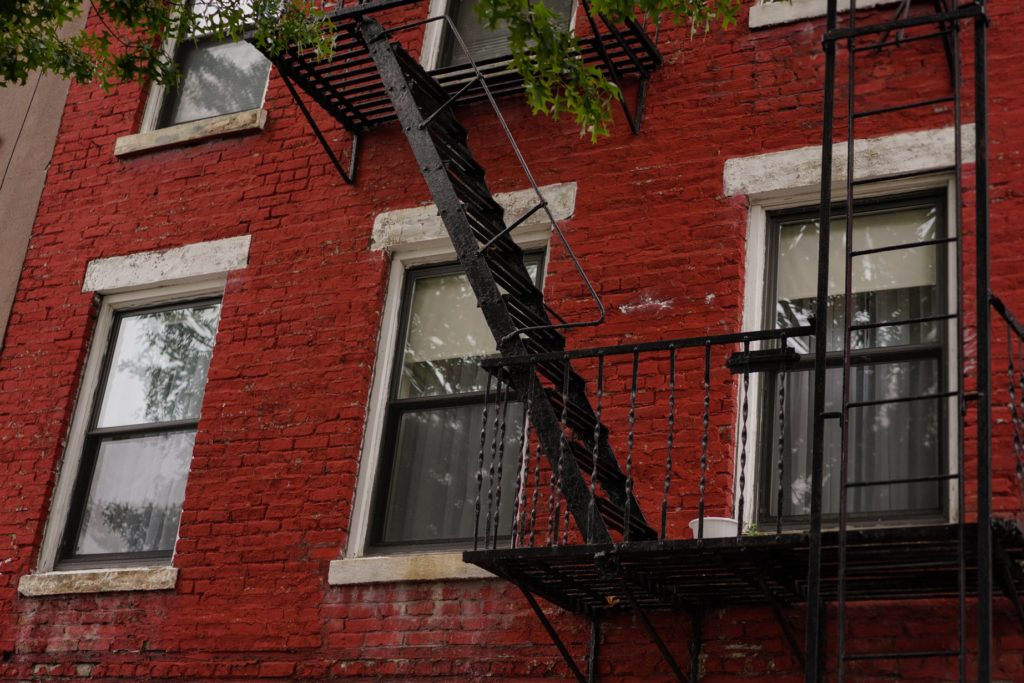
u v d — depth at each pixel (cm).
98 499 932
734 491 731
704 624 709
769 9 862
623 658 720
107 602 869
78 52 903
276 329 909
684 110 857
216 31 891
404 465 848
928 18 649
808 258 797
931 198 783
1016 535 580
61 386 960
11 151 1087
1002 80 783
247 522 851
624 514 703
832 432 747
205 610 837
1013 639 648
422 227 897
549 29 766
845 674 669
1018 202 748
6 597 898
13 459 948
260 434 877
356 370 867
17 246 1036
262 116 993
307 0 958
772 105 834
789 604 693
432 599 780
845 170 793
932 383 739
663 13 894
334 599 804
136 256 986
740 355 651
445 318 884
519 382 718
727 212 812
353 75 899
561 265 842
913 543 586
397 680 767
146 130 1057
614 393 788
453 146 842
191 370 951
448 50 975
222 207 975
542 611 737
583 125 802
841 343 767
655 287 809
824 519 725
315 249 925
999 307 616
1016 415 616
